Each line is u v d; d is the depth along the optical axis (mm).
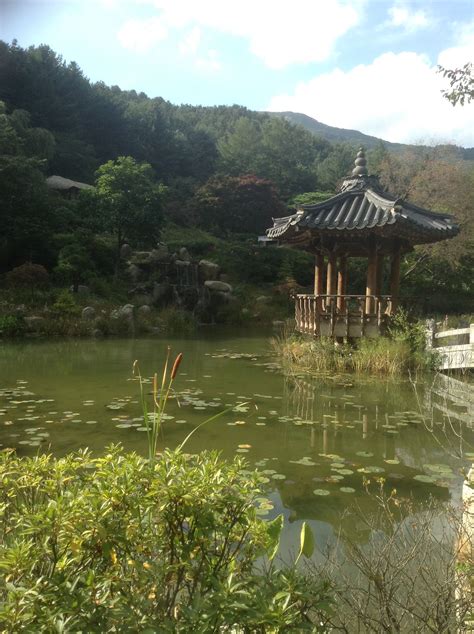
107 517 1552
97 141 49750
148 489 1643
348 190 11453
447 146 28875
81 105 48969
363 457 4906
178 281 26578
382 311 11477
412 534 3039
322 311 11734
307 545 1896
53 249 24203
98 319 18156
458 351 9586
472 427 6066
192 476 1714
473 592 1927
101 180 25234
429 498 3842
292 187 51281
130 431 5711
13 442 5250
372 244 11086
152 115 59344
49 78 45750
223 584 1500
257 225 42906
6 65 41875
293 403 7285
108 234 29844
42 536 1541
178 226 40781
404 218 9781
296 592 1521
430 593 2207
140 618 1482
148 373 9781
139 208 25578
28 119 37938
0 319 16250
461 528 2432
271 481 4191
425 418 6488
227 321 24594
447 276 27016
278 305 27203
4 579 1562
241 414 6617
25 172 24062
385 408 7035
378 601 2053
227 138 65938
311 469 4508
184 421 6211
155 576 1550
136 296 23578
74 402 7199
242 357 12281
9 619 1322
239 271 31031
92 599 1425
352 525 3305
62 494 1663
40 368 10305
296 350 11414
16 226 23016
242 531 1878
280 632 1444
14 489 1934
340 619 2027
